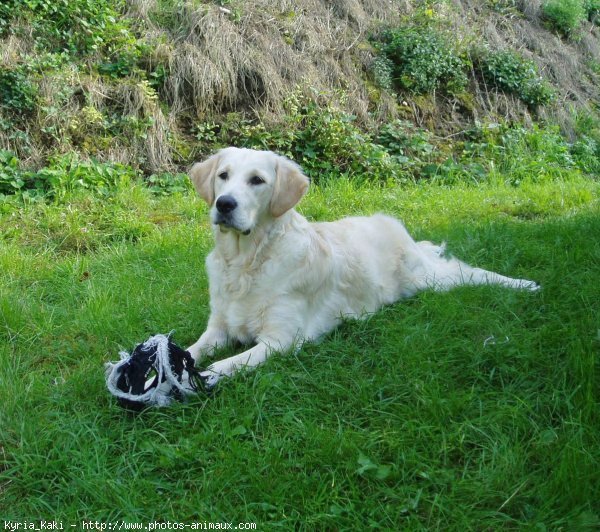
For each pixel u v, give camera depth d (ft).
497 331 4.84
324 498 3.41
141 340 5.07
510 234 7.20
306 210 8.72
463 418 3.96
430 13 14.73
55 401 4.24
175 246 7.12
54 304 5.84
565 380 4.11
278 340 4.80
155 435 3.94
